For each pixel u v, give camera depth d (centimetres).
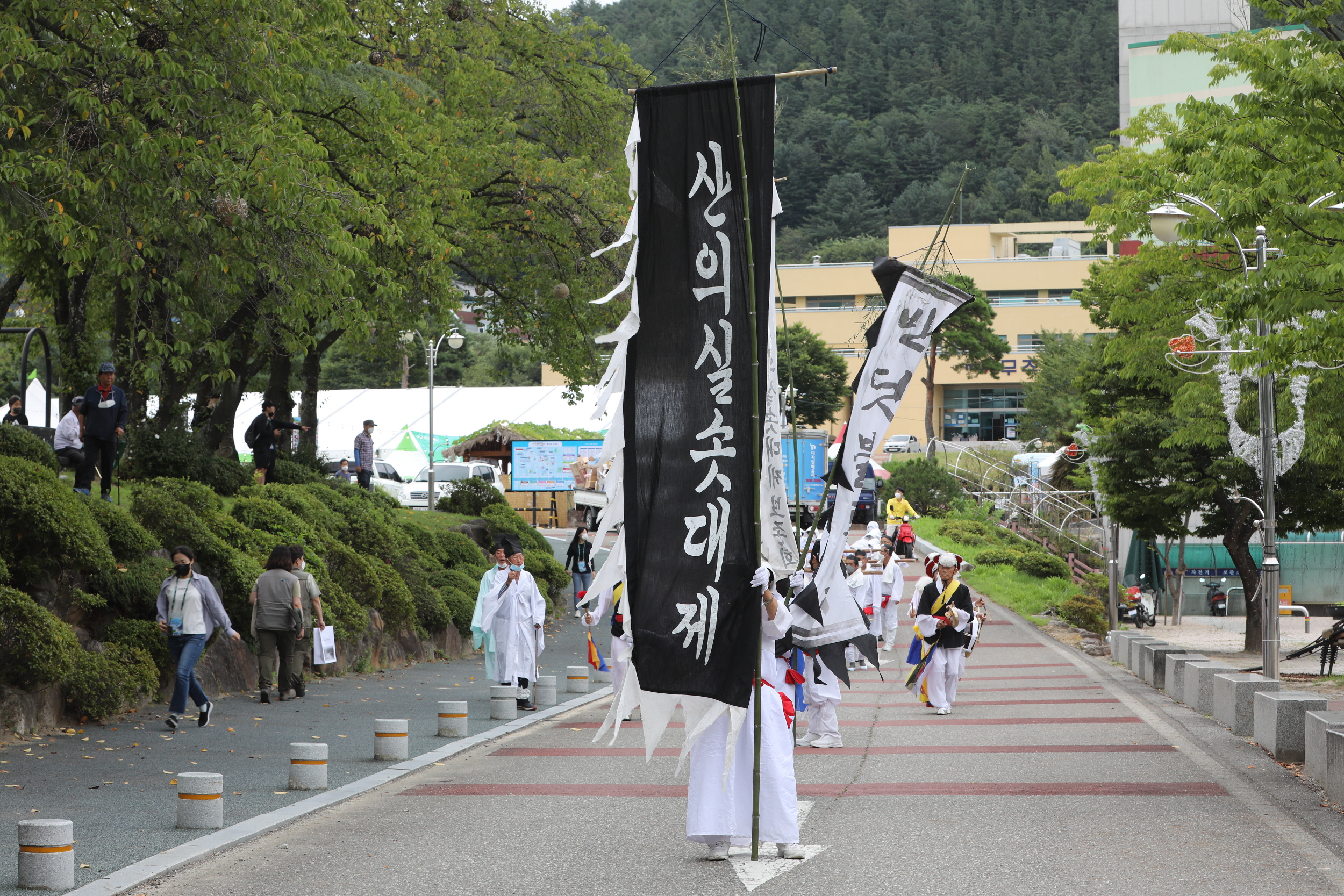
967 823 890
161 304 1953
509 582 1588
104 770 1093
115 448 1823
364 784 1076
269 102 1650
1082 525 5025
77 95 1427
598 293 2881
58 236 1392
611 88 3153
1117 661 2270
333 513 2214
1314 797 981
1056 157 17288
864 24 19388
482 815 951
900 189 17088
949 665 1555
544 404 6091
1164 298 2575
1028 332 9919
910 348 835
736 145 807
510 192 2819
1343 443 2266
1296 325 1569
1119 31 8212
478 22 2948
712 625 779
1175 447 2728
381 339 2753
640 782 1095
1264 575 1827
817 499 4203
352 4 2528
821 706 1278
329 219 1680
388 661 2083
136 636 1452
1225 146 1354
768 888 715
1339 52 1296
